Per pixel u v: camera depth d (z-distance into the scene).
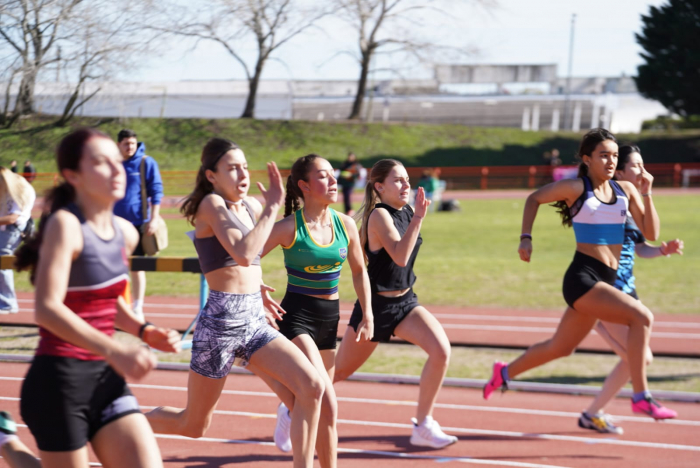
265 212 4.29
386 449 5.95
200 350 4.52
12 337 9.45
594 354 9.41
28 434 6.06
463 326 10.87
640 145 57.06
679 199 38.44
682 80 52.22
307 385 4.38
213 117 43.22
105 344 3.06
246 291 4.55
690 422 6.79
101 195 3.26
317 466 5.64
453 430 6.48
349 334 5.91
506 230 24.67
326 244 5.05
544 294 13.45
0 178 9.27
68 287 3.25
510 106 65.94
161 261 8.88
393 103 64.19
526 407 7.23
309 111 62.16
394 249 5.46
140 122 18.67
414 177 50.31
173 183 24.97
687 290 13.66
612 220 5.97
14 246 9.38
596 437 6.34
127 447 3.28
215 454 5.74
